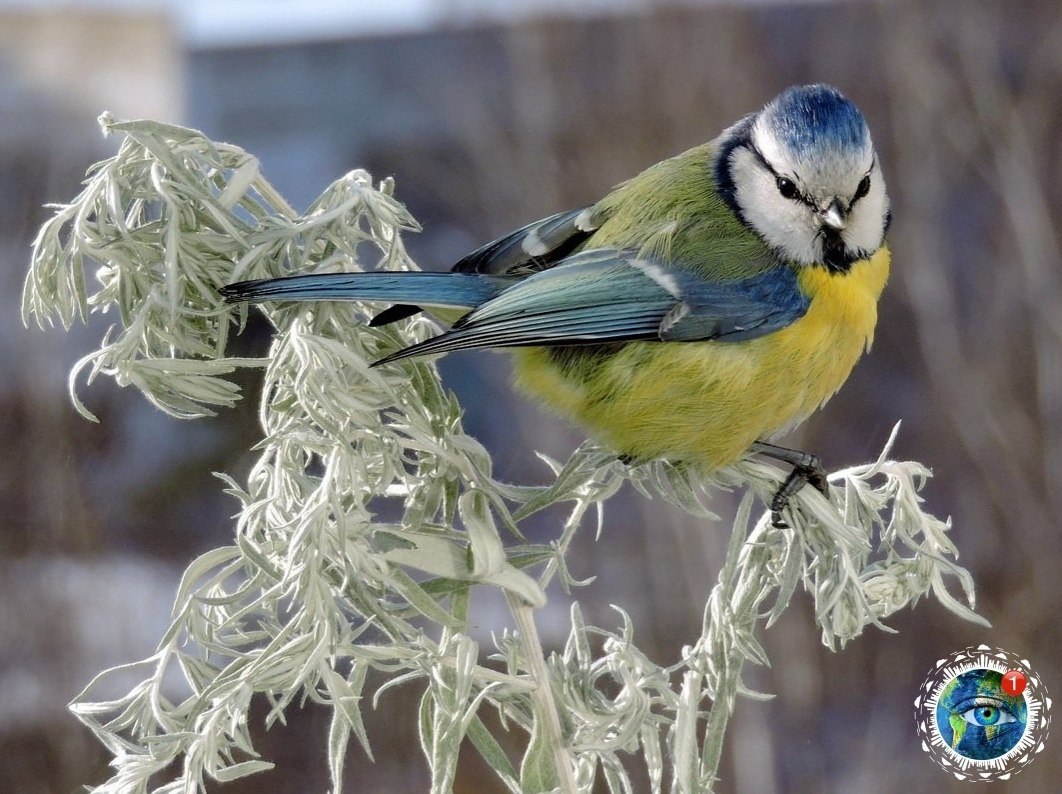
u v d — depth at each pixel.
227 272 4.18
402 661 3.82
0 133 16.61
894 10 18.70
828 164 5.71
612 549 14.35
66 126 17.17
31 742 11.96
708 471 5.47
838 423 17.08
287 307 4.18
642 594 13.95
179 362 3.93
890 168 18.61
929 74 18.59
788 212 5.76
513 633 4.10
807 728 13.26
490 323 5.10
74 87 17.94
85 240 3.98
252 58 20.61
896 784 12.73
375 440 3.92
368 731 11.73
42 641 12.47
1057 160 18.38
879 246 6.01
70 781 11.82
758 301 5.55
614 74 17.91
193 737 3.58
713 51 17.80
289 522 3.69
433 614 3.80
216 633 3.88
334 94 20.17
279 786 11.48
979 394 16.94
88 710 3.77
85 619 12.71
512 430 15.34
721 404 5.43
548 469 14.83
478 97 18.64
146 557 13.81
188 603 3.82
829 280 5.73
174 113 19.34
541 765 3.97
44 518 13.50
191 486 14.10
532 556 4.16
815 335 5.62
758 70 18.11
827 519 4.26
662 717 4.14
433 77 19.39
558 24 17.92
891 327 17.72
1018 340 17.36
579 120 17.88
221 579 3.87
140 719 3.79
